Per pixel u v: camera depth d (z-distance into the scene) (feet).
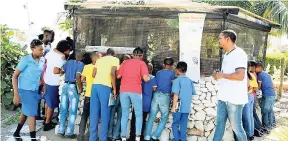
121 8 19.88
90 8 20.38
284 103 32.40
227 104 15.23
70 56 19.98
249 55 25.07
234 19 20.43
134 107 17.58
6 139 18.37
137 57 17.56
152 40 20.43
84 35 21.16
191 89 17.66
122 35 20.81
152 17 19.95
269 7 42.57
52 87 19.89
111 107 18.45
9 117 22.53
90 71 18.37
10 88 25.35
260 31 26.89
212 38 19.30
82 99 20.01
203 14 18.56
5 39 25.96
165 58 18.76
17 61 26.14
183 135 17.93
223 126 15.98
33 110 17.37
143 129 18.60
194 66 19.04
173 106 17.56
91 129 17.75
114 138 18.81
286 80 44.57
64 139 19.11
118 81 18.44
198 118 18.71
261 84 21.75
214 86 19.20
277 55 49.96
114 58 17.74
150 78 18.12
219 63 19.20
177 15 19.42
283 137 11.88
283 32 43.24
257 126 20.85
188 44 19.03
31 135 17.61
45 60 19.74
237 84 14.92
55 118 22.71
